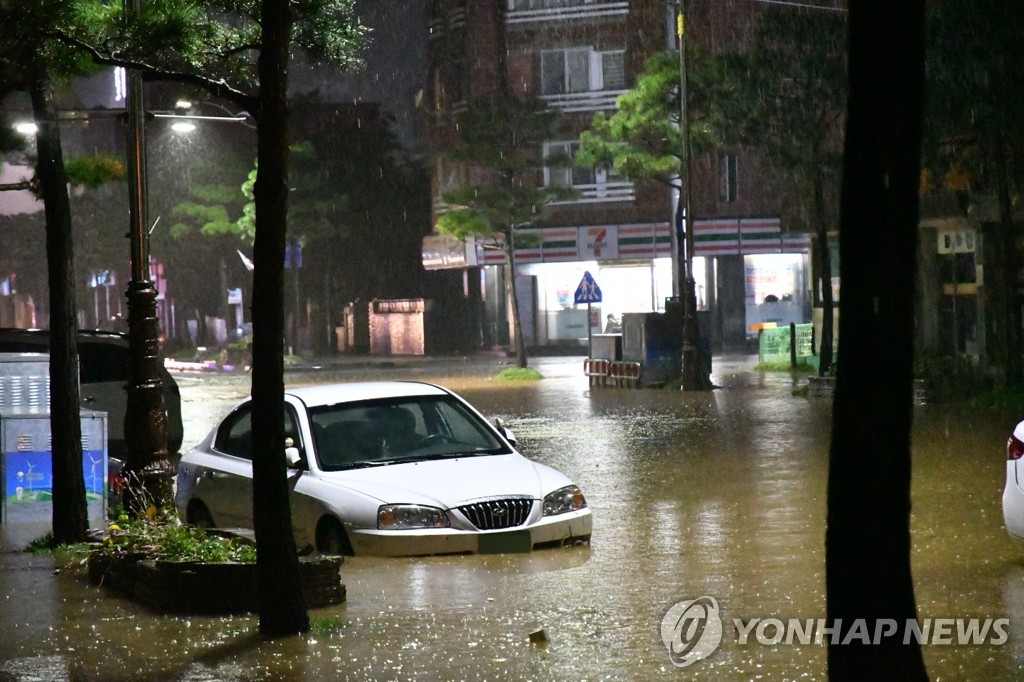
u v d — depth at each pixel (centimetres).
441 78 6131
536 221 5731
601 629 823
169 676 726
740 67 3027
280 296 816
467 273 6312
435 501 1088
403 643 790
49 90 1183
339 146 6488
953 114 2420
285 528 823
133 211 1295
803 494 1467
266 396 817
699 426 2338
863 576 524
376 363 5441
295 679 715
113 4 1097
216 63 1102
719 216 5456
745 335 5612
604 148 3772
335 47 1071
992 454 1752
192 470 1296
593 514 1372
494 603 909
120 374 1853
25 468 1396
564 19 5753
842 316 534
